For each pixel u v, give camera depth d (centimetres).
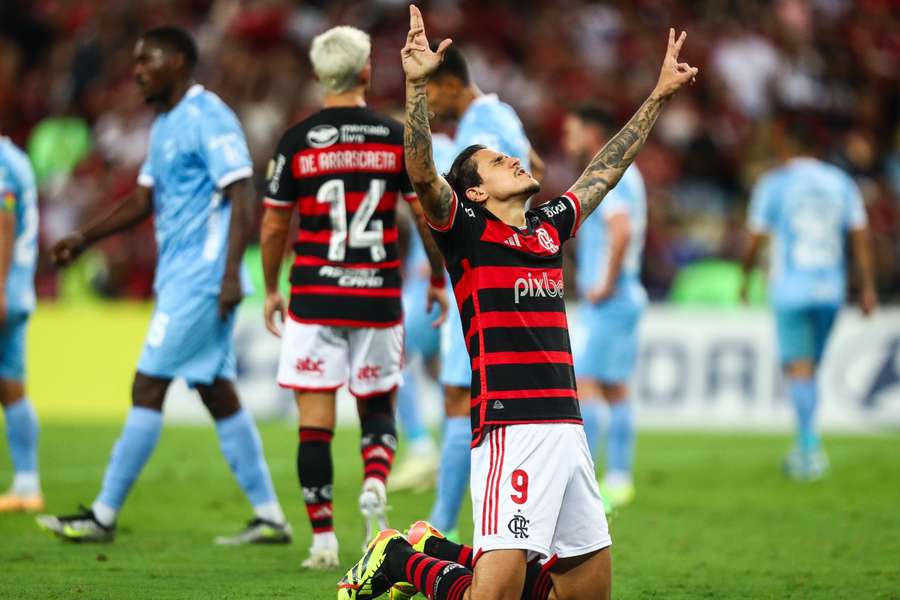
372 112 2039
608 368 3000
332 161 1998
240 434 2281
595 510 1495
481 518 1453
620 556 2223
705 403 4603
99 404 4738
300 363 1997
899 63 6819
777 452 3959
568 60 6400
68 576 1934
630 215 2948
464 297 1513
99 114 6325
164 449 3819
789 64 6600
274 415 4584
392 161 2022
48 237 5509
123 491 2258
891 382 4569
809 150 3544
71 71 6512
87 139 6200
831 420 4575
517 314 1486
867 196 5588
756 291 5006
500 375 1466
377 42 6488
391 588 1631
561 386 1484
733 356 4600
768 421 4572
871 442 4241
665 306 4778
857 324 4603
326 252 2002
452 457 2161
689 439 4303
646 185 5681
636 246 3014
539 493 1438
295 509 2728
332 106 2030
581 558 1498
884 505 2892
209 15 6694
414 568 1555
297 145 2011
